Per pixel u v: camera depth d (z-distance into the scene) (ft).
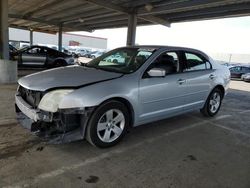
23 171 8.67
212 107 17.44
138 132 13.47
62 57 42.91
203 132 14.21
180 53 14.17
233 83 50.62
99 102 9.93
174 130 14.21
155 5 32.83
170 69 13.42
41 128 9.67
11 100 18.51
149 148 11.39
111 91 10.33
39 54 40.40
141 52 13.30
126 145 11.56
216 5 29.30
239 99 26.99
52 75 11.28
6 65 25.79
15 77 26.91
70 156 10.07
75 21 59.62
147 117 12.30
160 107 12.82
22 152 10.12
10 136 11.62
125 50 14.12
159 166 9.75
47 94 9.73
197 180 8.88
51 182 8.13
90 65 14.06
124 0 32.81
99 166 9.41
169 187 8.33
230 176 9.32
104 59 14.24
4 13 27.91
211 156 11.01
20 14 56.85
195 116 17.67
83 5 40.50
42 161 9.49
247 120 17.48
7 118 14.19
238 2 27.94
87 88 9.89
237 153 11.52
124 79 11.11
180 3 30.50
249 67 62.80
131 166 9.59
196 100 15.39
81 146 11.07
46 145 10.93
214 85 16.52
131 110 11.50
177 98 13.71
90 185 8.12
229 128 15.30
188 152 11.27
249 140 13.37
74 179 8.41
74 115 9.80
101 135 10.73
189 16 38.88
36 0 41.78
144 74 11.88
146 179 8.73
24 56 38.93
